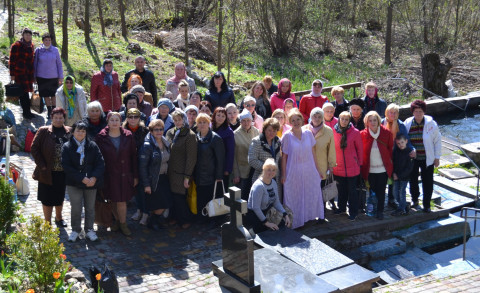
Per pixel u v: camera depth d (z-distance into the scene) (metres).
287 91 10.09
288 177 7.93
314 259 6.55
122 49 18.53
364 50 25.86
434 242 8.75
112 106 10.17
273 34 24.34
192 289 6.15
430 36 27.19
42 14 26.84
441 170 11.22
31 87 11.36
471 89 20.45
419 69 22.98
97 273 5.75
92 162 7.16
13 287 5.44
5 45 16.09
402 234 8.49
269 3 24.08
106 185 7.41
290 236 7.14
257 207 7.27
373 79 21.22
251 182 8.24
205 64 19.83
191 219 8.14
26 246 5.58
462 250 8.62
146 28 25.11
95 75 10.08
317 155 8.20
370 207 8.70
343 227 8.28
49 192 7.41
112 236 7.64
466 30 27.23
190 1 23.81
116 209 7.71
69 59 15.56
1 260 5.63
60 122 7.32
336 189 8.45
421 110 8.67
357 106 8.69
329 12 25.33
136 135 7.79
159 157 7.54
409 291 6.45
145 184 7.52
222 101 9.76
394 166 8.65
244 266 5.39
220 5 17.06
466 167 11.69
